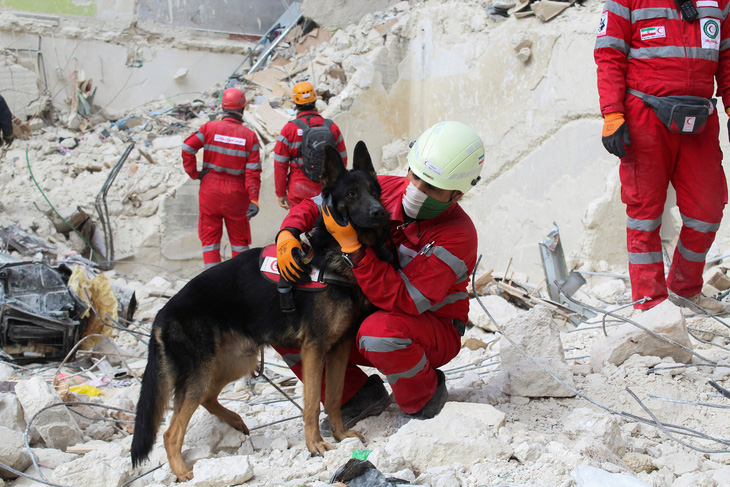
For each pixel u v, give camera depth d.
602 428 2.86
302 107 7.21
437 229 3.26
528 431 3.22
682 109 4.27
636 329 3.99
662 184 4.53
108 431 4.00
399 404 3.39
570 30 7.40
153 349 3.30
